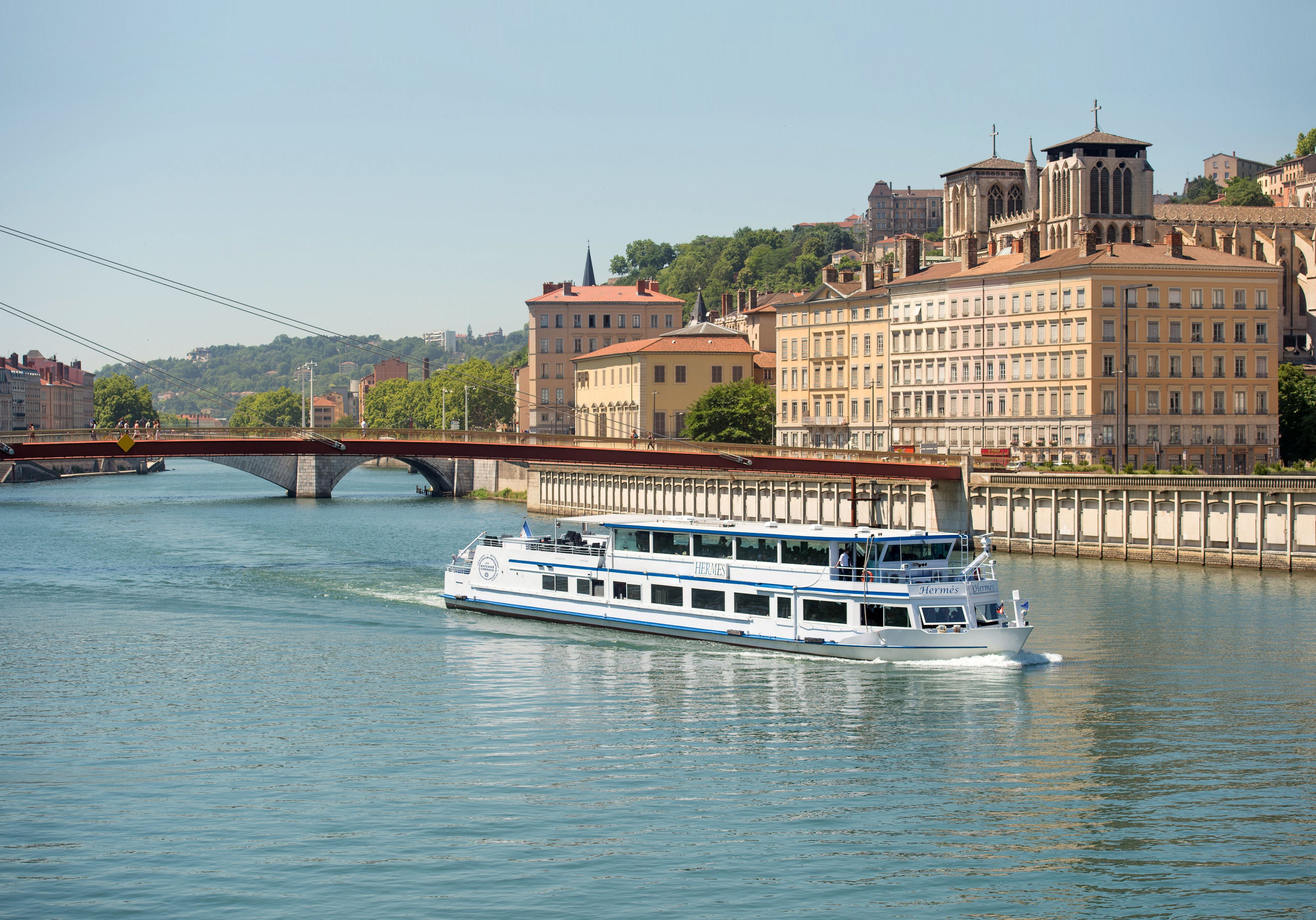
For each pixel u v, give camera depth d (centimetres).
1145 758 5347
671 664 6994
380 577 10519
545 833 4538
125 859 4319
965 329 18300
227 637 7788
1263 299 17175
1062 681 6569
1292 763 5269
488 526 16388
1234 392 17125
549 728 5794
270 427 11756
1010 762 5294
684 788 5003
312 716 5981
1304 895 4072
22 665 7019
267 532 15312
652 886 4125
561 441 12500
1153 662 7006
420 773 5178
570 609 8231
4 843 4444
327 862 4291
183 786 5012
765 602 7381
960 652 6950
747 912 3953
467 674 6781
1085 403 16688
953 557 7425
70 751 5447
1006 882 4166
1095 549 12138
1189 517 11331
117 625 8194
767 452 15025
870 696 6284
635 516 8181
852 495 9162
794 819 4675
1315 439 17700
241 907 3972
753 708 6091
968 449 18300
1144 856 4359
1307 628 7925
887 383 19725
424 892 4072
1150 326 16788
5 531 15375
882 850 4416
